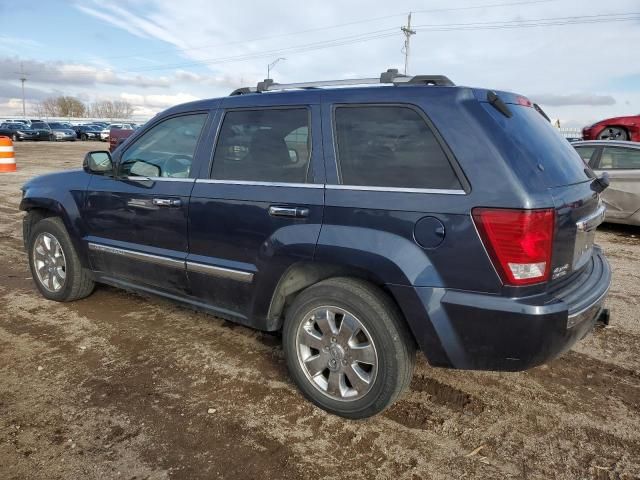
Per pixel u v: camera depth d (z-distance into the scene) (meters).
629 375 3.54
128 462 2.54
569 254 2.62
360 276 2.90
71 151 27.91
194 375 3.43
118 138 18.52
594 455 2.67
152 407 3.03
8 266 6.00
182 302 3.83
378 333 2.73
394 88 2.82
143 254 3.86
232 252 3.33
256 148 3.30
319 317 2.96
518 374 3.53
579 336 2.72
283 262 3.04
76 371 3.45
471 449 2.70
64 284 4.62
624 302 4.97
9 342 3.89
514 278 2.40
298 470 2.51
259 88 3.57
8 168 16.06
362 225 2.74
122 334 4.07
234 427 2.85
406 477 2.48
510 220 2.36
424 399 3.19
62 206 4.43
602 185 3.12
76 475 2.44
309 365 3.04
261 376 3.43
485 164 2.46
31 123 41.03
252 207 3.19
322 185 2.92
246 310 3.37
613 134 12.68
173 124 3.83
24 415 2.92
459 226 2.47
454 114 2.59
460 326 2.52
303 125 3.09
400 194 2.65
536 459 2.63
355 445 2.72
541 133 2.91
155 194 3.74
